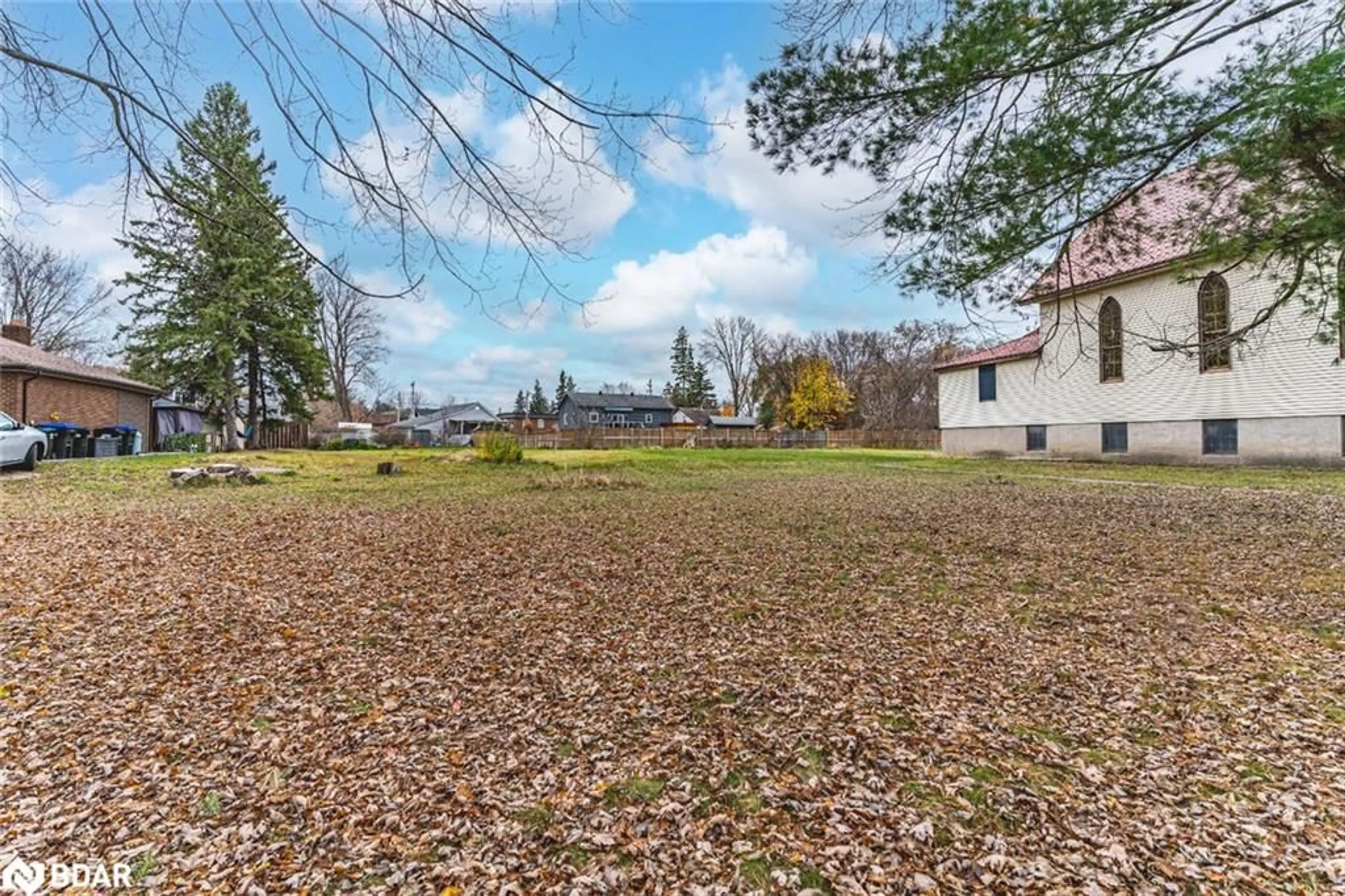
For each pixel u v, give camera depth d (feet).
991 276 17.29
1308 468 46.62
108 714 10.07
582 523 27.04
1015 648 12.50
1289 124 12.68
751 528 25.50
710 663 11.96
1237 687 10.65
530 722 9.77
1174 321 53.78
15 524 26.32
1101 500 32.78
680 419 208.54
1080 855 6.62
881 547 21.67
